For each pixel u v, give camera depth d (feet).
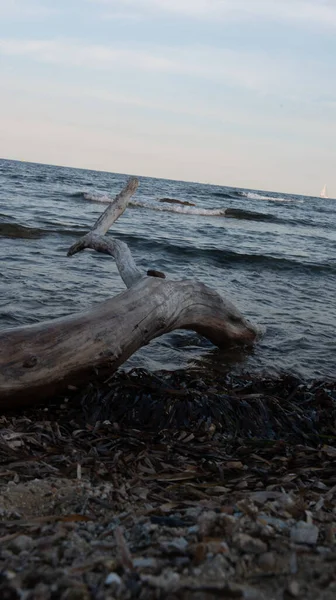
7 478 9.72
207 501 8.66
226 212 102.01
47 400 13.73
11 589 5.76
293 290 35.32
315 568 6.39
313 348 23.15
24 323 21.97
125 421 12.99
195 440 12.12
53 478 9.70
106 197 98.37
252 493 8.96
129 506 8.68
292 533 7.21
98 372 14.16
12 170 223.10
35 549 6.84
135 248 45.24
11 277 29.99
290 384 15.55
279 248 56.90
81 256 39.32
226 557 6.54
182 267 38.88
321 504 8.71
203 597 5.74
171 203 111.04
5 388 12.71
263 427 13.28
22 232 47.16
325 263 46.93
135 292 16.80
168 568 6.30
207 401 13.47
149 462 10.45
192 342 23.06
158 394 13.65
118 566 6.31
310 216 135.33
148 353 21.01
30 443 11.14
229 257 44.80
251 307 29.04
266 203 176.14
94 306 15.69
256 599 5.73
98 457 10.62
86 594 5.70
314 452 11.78
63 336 13.79
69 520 7.89
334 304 32.24
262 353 22.16
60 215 65.31
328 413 14.16
